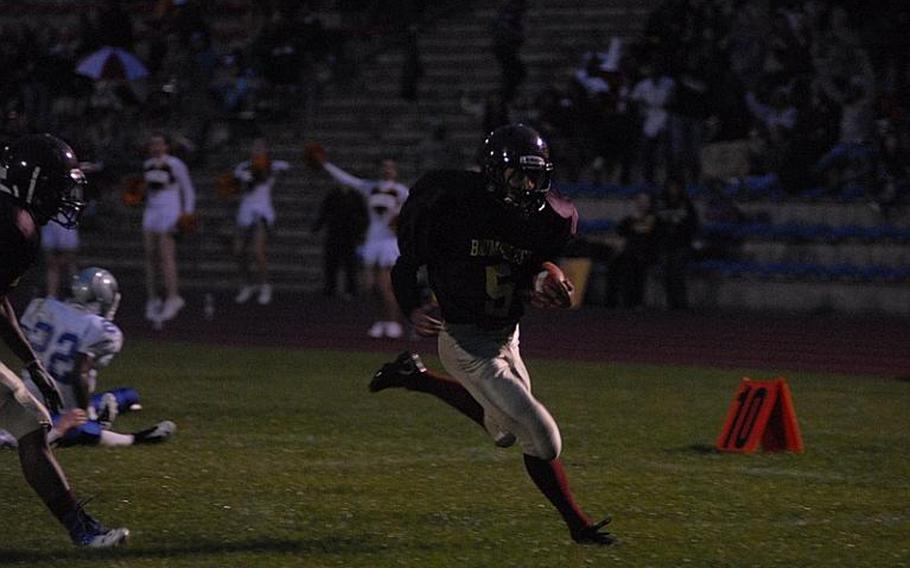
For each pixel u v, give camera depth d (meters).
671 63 57.12
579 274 54.53
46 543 15.74
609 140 57.34
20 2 78.69
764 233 55.06
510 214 15.75
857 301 52.72
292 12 67.44
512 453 22.41
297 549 15.68
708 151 56.84
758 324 48.81
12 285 15.32
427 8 71.94
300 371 34.03
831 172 55.47
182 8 67.38
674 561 15.36
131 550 15.46
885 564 15.41
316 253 61.66
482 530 16.73
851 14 57.81
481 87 66.69
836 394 31.38
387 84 68.00
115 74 64.94
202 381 31.66
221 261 62.38
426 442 23.48
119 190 64.38
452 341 16.08
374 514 17.56
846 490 19.73
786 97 56.41
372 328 45.59
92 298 22.20
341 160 64.75
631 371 35.50
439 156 58.59
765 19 59.78
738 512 18.08
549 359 38.47
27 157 15.34
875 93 56.81
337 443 23.25
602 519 17.47
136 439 22.64
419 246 15.73
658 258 53.75
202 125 66.56
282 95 66.69
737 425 23.09
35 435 15.36
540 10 69.25
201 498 18.38
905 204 54.28
